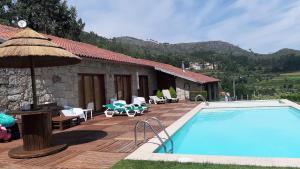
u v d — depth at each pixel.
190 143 10.33
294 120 14.21
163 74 29.06
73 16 43.00
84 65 15.99
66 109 13.11
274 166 5.53
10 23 37.25
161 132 9.94
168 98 24.92
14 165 6.77
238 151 9.13
